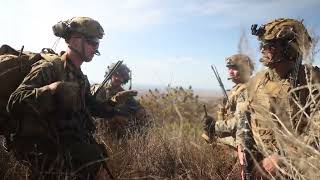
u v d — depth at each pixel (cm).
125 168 339
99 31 301
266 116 196
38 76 267
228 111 404
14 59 277
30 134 266
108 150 379
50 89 254
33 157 274
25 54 293
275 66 254
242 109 276
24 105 259
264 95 244
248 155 251
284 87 240
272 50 253
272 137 234
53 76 276
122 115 480
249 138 254
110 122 472
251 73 178
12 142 278
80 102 289
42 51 307
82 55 295
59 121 269
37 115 263
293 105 229
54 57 283
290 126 193
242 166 263
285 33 248
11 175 292
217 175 345
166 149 368
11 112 262
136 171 334
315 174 171
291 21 254
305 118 219
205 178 343
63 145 272
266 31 257
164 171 345
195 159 371
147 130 453
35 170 273
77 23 293
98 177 306
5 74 273
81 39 293
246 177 248
